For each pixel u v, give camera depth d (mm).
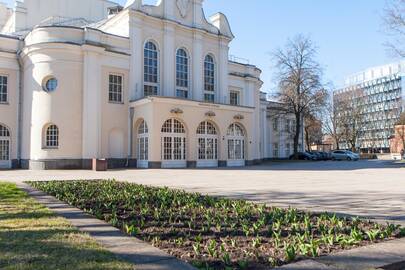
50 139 28625
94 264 3967
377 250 4605
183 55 36125
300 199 10234
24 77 30406
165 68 34000
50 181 15078
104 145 29906
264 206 8336
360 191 12328
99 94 29734
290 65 48281
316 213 7547
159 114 29047
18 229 5648
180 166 30359
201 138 31953
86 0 42938
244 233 5777
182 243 5152
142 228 6090
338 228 6035
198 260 4309
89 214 7082
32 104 28969
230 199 9789
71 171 25469
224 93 39156
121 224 6223
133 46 31828
